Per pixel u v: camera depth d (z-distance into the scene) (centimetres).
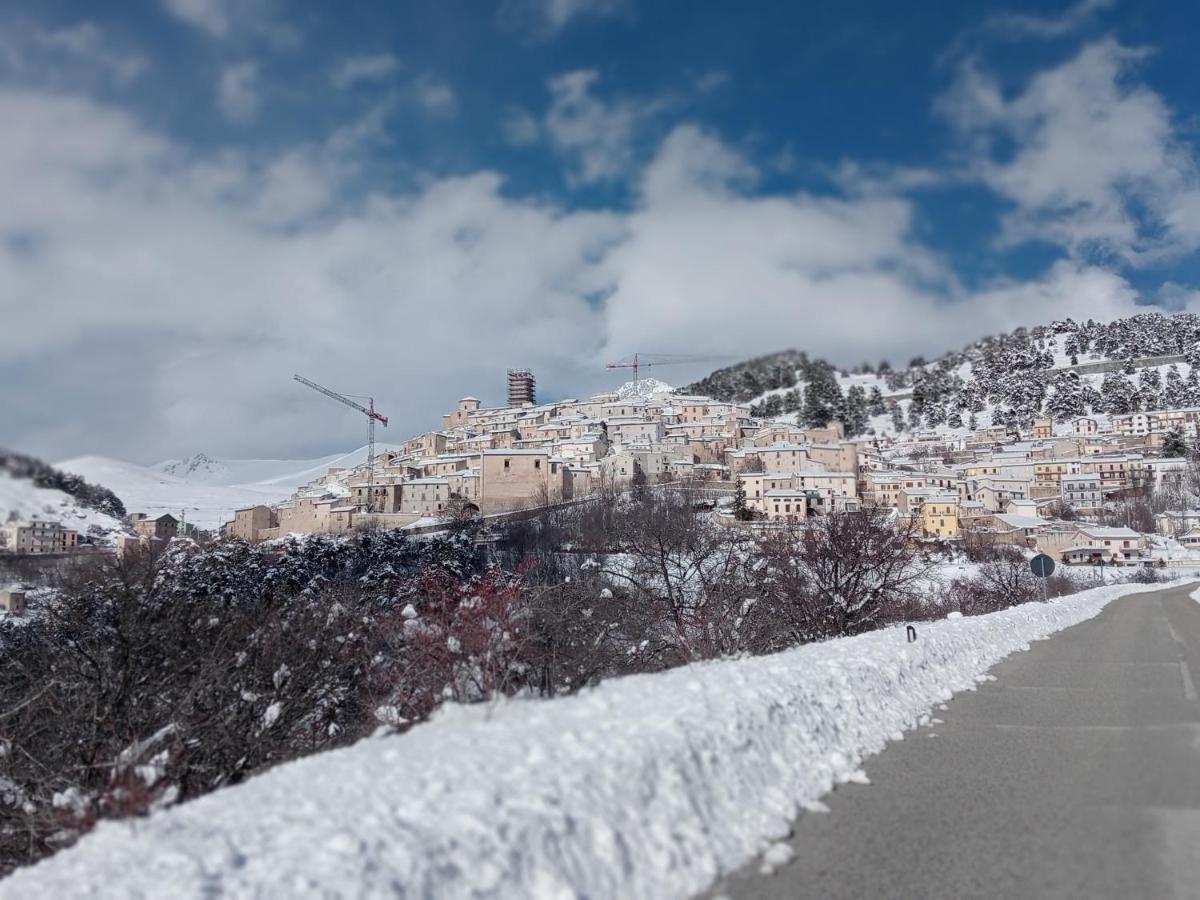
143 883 368
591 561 2983
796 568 2423
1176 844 547
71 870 403
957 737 869
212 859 389
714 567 2578
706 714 642
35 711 1245
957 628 1598
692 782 547
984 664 1466
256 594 2131
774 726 694
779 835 553
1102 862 517
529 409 15575
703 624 1988
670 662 1908
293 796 482
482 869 397
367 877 368
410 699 1252
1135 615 2919
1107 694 1155
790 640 2234
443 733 631
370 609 1841
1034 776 714
